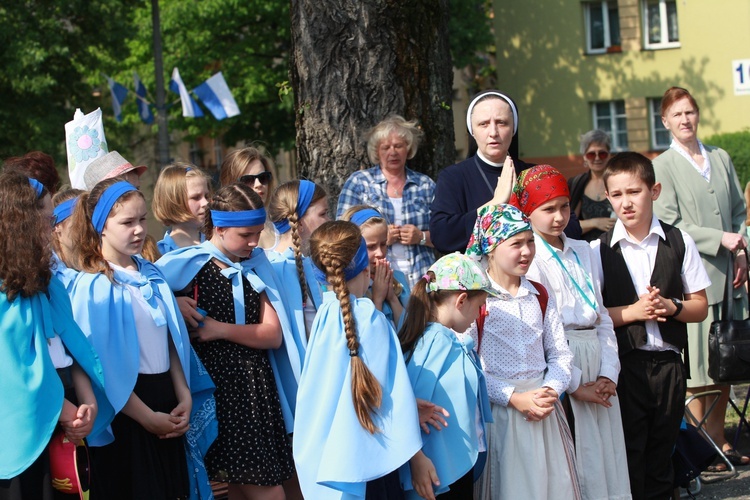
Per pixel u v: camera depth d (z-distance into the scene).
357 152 5.94
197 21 21.62
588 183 7.62
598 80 24.08
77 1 19.66
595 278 4.79
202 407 3.99
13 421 3.32
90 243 3.85
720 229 6.00
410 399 3.71
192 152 32.25
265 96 21.23
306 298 4.38
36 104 19.88
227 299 4.12
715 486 5.45
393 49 5.92
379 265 4.40
